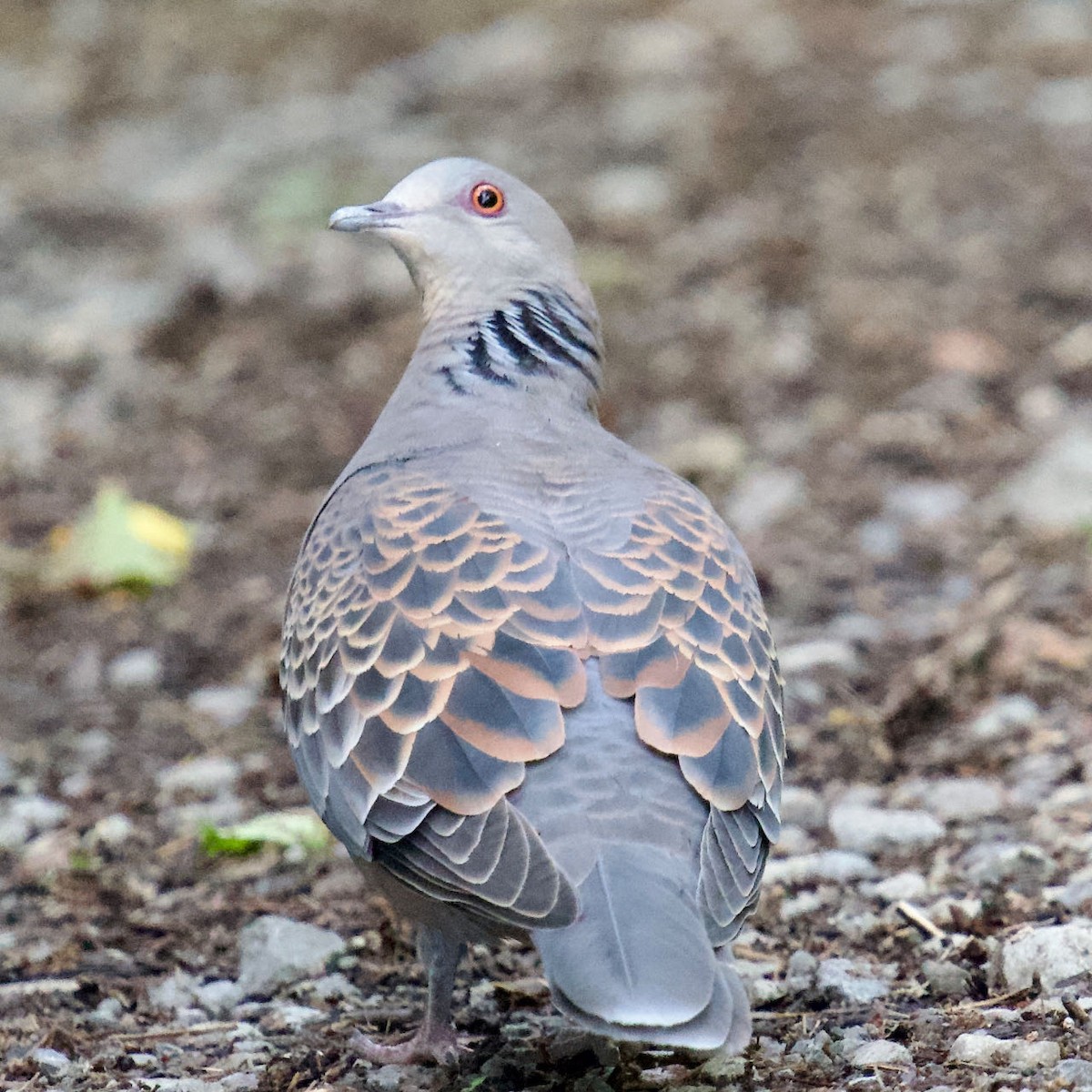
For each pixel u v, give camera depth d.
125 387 18.55
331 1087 7.89
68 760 12.27
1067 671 12.02
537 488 7.95
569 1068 8.02
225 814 11.29
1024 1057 7.46
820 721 11.82
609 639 7.14
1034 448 15.71
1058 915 8.93
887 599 13.64
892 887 9.55
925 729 11.66
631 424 16.91
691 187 21.66
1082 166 21.06
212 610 14.32
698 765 6.91
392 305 19.84
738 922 6.83
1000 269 18.88
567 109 24.67
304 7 30.83
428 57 28.09
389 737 7.08
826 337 17.98
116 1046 8.46
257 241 22.09
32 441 17.41
